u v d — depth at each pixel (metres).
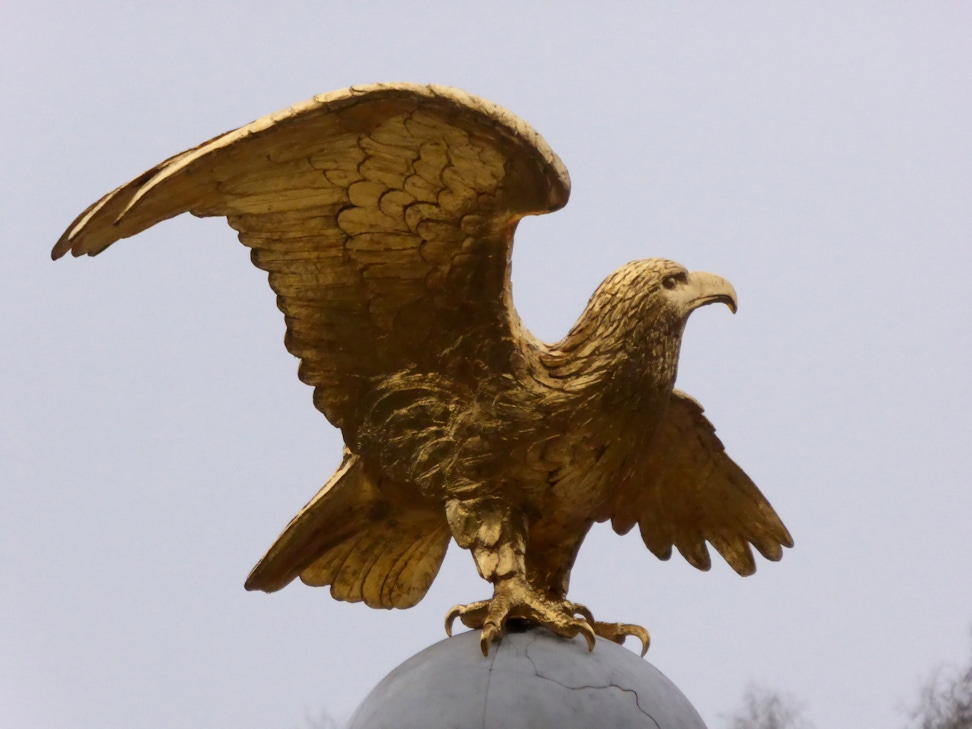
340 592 23.53
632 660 21.47
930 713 28.95
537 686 20.62
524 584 21.33
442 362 21.88
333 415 22.20
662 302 22.30
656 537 25.09
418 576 23.50
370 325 22.03
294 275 22.06
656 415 22.34
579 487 21.89
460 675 20.92
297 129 20.89
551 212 21.28
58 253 21.52
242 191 21.44
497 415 21.66
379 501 22.69
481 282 21.70
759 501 24.73
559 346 22.16
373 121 20.89
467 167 21.14
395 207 21.58
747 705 29.81
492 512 21.64
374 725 20.91
